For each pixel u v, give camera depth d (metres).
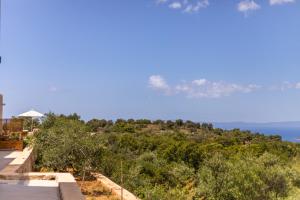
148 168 26.42
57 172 13.27
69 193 8.98
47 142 15.80
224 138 64.62
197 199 25.05
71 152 13.20
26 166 14.73
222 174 25.34
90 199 10.38
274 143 56.25
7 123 23.75
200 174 26.56
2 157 16.34
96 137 14.19
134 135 55.78
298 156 49.28
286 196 27.38
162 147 42.94
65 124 17.64
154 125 80.75
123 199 10.33
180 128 83.19
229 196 24.61
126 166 20.22
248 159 31.56
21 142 20.03
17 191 9.85
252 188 25.02
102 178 13.45
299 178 31.70
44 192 9.80
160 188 15.85
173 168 29.89
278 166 30.30
